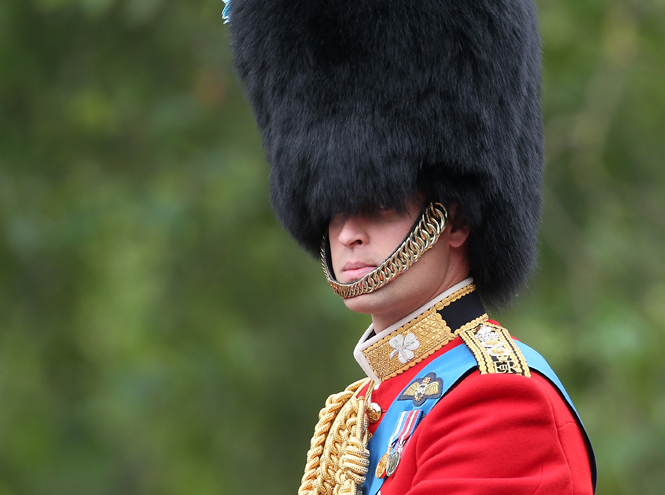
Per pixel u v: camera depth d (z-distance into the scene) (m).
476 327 6.50
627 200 19.73
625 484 16.92
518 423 5.57
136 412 19.44
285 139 7.17
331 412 6.90
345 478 6.36
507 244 6.89
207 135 20.31
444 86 6.67
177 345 19.83
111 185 20.25
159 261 20.30
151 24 19.95
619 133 19.86
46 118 20.12
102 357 21.03
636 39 19.33
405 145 6.60
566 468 5.59
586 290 18.39
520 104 7.02
